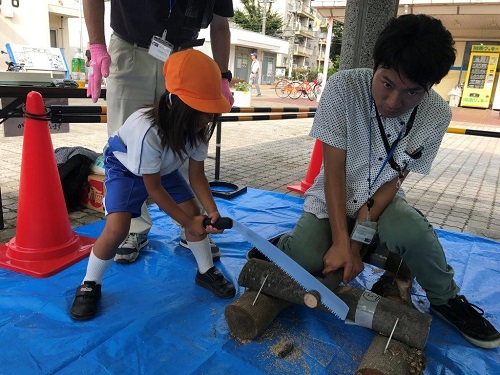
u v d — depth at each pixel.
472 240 3.15
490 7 10.73
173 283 2.29
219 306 2.10
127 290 2.19
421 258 1.89
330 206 1.92
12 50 5.00
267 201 3.82
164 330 1.88
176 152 1.76
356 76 1.93
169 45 2.29
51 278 2.24
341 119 1.92
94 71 2.28
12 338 1.76
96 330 1.84
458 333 2.00
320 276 2.02
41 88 2.64
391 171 1.92
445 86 18.38
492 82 17.14
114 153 1.94
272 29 47.06
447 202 4.25
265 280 1.88
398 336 1.69
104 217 3.19
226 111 1.64
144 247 2.68
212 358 1.72
